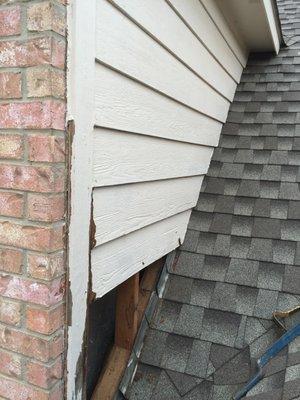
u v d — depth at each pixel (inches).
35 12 38.0
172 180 77.9
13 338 45.1
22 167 41.2
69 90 41.3
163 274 82.4
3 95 41.0
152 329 75.7
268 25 108.2
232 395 63.2
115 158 53.4
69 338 46.3
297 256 80.6
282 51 132.5
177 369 69.4
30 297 43.1
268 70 126.5
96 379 76.0
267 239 85.1
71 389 48.1
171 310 77.9
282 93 117.7
